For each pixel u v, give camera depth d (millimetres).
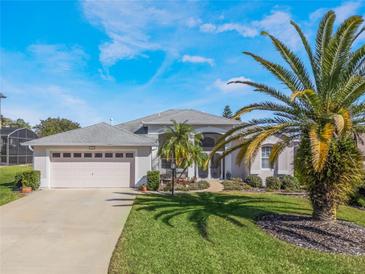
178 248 9117
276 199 18625
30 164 44469
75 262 8141
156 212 14227
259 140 10898
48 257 8500
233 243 9680
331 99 11406
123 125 32250
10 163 41625
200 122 26797
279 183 23750
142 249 9031
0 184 24328
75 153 22953
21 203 16609
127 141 22922
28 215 13750
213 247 9250
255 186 24656
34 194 19688
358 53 10672
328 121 10875
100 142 22641
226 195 20016
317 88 11781
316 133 9859
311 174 11656
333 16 11414
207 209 14984
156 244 9500
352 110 11508
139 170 22984
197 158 23375
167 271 7430
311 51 11953
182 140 22703
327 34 11734
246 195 20219
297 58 11891
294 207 16109
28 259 8336
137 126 30875
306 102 11617
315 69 11922
